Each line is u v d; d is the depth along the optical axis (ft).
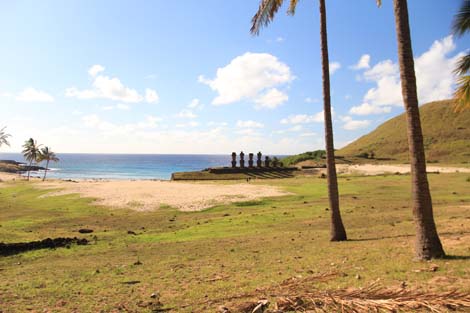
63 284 31.22
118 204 103.71
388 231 50.75
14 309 24.00
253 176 229.66
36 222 79.61
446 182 138.10
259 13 46.60
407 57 31.27
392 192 116.16
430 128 485.56
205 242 52.90
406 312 16.83
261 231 60.90
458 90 41.24
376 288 20.30
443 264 27.50
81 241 57.52
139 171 524.52
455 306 17.19
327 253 38.11
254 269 32.99
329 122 48.70
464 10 37.55
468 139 409.69
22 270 39.34
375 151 470.80
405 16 31.42
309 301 19.52
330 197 47.88
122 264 40.06
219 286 27.32
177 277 31.89
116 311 22.85
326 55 49.06
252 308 20.33
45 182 190.49
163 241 56.75
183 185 155.12
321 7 49.06
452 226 47.70
